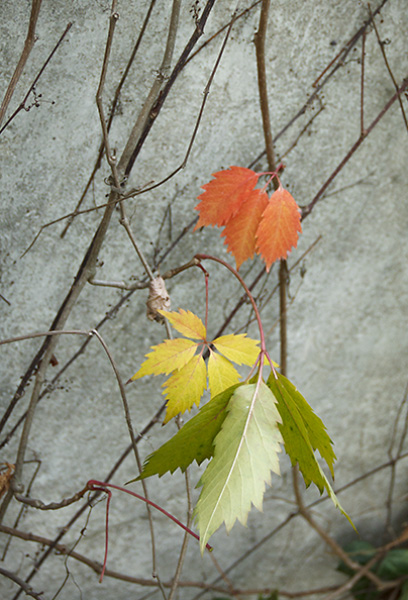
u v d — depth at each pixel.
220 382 0.75
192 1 0.82
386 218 0.95
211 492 0.67
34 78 0.81
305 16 0.85
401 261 0.98
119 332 0.91
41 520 0.95
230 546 1.05
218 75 0.85
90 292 0.88
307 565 1.13
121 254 0.88
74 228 0.86
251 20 0.84
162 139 0.85
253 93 0.86
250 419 0.68
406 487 1.16
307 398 1.01
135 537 0.99
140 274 0.89
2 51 0.80
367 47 0.88
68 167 0.84
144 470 0.71
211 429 0.70
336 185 0.92
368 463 1.11
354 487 1.12
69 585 0.98
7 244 0.85
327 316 0.98
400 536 1.17
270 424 0.68
